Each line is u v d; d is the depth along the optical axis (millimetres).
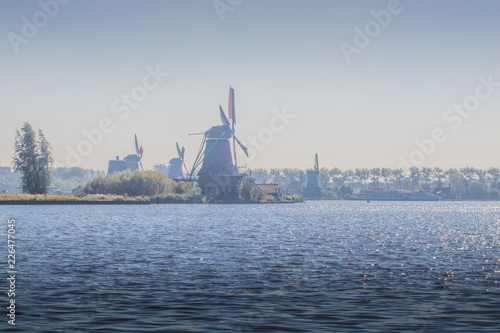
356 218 125750
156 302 28500
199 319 25078
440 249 54969
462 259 46781
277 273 38125
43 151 164750
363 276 37062
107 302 28391
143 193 198500
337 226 93250
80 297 29516
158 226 87188
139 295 30203
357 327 23812
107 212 133750
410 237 70500
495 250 54156
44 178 164875
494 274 38156
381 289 32312
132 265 41594
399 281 35094
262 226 90375
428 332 23094
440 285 33719
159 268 40156
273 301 28891
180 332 22938
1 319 24859
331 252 51531
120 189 195750
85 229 78750
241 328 23562
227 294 30609
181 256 47500
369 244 59812
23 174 164500
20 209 144625
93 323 24266
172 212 139125
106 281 34375
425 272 39000
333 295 30516
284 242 61406
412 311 26734
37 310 26562
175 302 28531
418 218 129375
